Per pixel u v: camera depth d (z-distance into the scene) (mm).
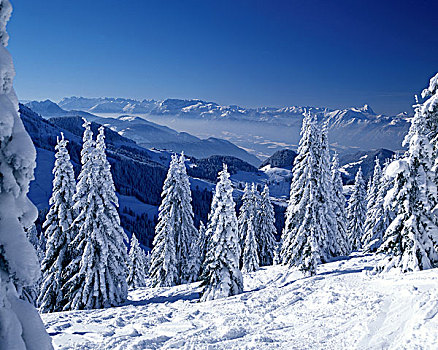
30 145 3459
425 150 17797
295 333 12383
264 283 29062
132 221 137000
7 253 3248
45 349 3484
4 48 3338
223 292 21797
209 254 22969
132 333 14227
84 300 22594
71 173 25578
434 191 17703
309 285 19469
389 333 10078
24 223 3580
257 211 47500
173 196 34375
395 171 18219
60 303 24812
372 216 43750
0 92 3279
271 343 11539
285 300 17297
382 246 19266
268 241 47531
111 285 23531
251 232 40656
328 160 30797
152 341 13070
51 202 25516
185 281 34719
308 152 28047
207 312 17328
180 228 34781
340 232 39438
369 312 12281
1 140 3207
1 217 3295
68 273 23500
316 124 28609
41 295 25609
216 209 22875
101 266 23125
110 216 24531
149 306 20859
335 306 14453
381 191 41469
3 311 3203
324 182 29172
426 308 10383
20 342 3193
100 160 24266
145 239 127375
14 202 3395
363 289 15641
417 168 18047
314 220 26922
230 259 22375
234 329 13648
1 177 3334
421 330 9281
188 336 13414
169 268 33125
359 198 52906
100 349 12398
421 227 17797
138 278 43906
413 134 18531
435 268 16125
